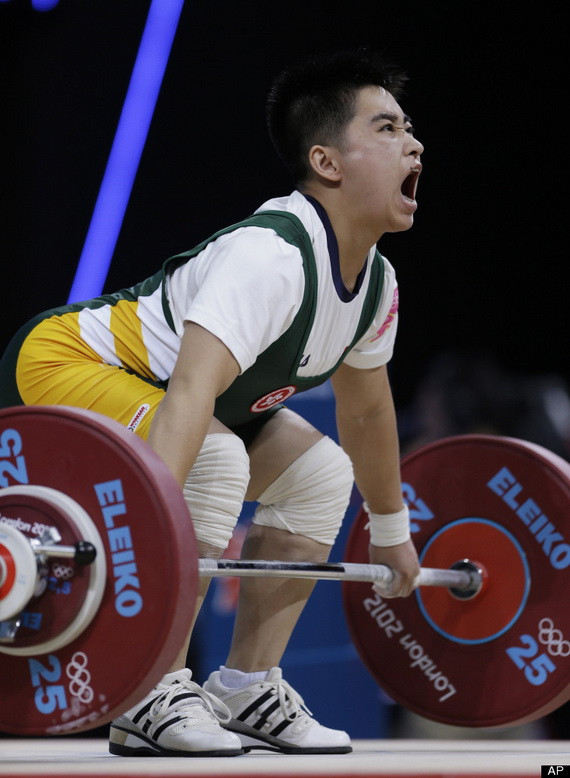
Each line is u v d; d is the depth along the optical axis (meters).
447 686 8.70
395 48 17.70
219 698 7.70
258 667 7.73
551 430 13.34
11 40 15.97
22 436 5.79
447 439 8.89
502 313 18.34
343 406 8.26
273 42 16.98
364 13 17.48
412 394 18.05
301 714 7.61
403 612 8.92
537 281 18.34
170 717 6.79
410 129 7.64
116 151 16.34
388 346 8.05
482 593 8.62
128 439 5.61
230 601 12.05
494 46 18.00
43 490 5.66
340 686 12.41
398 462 8.38
